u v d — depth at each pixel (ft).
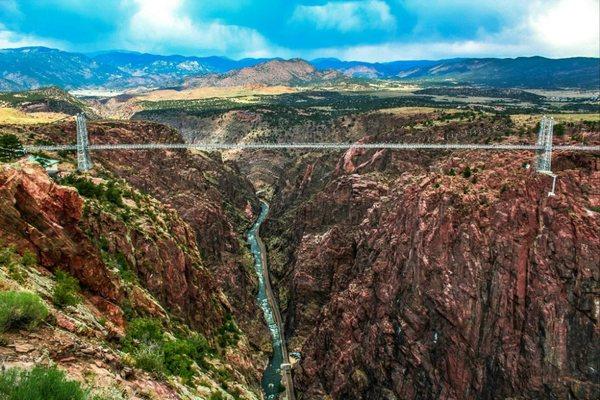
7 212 152.56
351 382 389.39
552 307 338.34
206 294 388.57
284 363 462.19
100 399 91.71
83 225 270.46
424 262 381.40
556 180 388.98
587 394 317.83
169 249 343.05
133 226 325.42
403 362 371.56
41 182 173.88
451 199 399.24
